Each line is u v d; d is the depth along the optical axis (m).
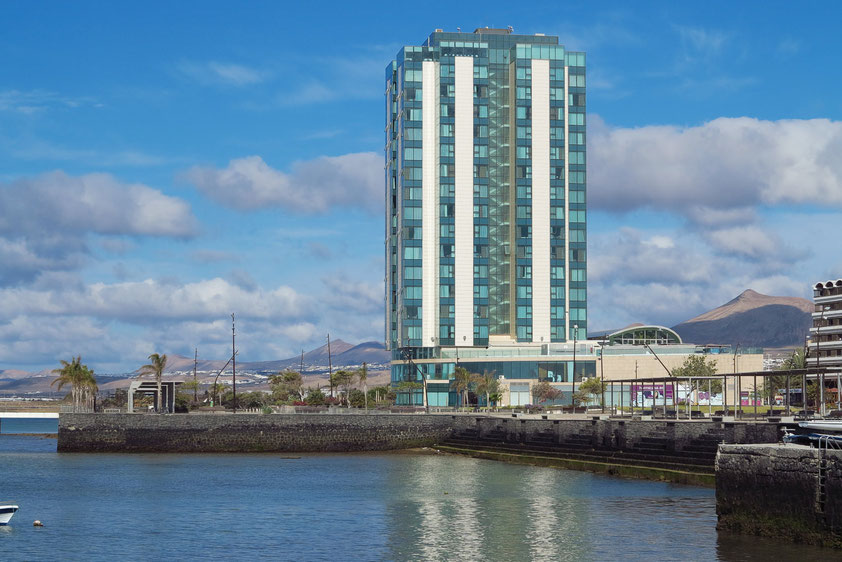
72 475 121.62
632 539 69.81
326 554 66.94
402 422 168.25
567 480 110.94
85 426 161.62
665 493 96.00
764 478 62.59
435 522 80.12
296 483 111.25
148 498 97.31
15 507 80.00
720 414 130.50
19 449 174.62
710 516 79.62
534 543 69.75
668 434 113.06
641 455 115.50
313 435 165.00
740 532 64.62
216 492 102.44
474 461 144.00
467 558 65.25
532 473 121.31
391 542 71.19
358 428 166.50
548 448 138.12
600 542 69.31
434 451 165.62
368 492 101.69
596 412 176.38
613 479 111.19
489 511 85.88
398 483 110.31
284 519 82.56
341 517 83.44
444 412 185.00
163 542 71.75
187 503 93.25
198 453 161.25
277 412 176.38
